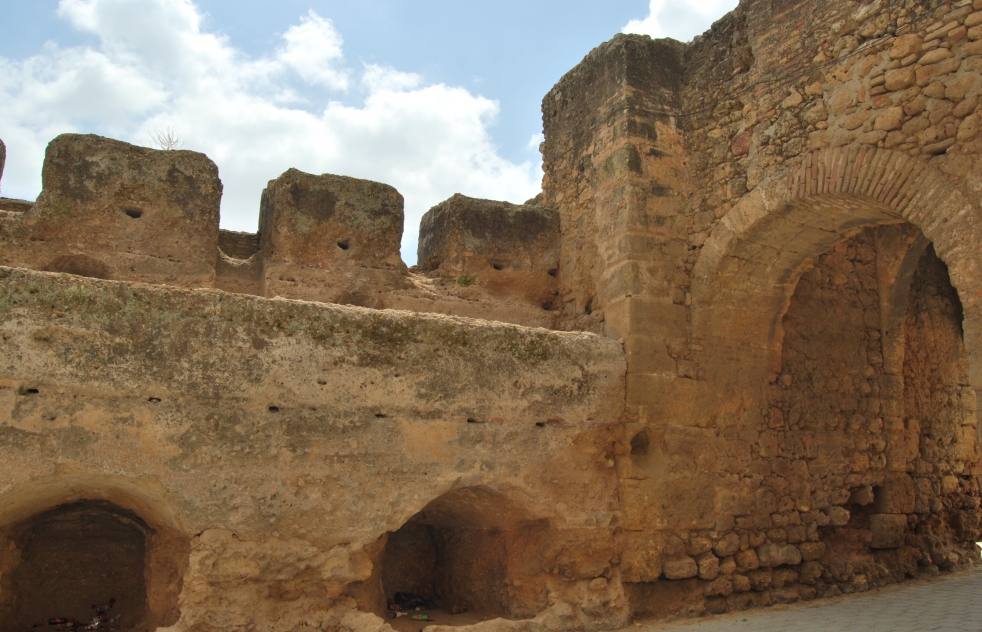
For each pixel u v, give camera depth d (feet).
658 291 25.43
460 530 26.05
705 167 26.00
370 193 28.43
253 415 19.10
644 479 23.98
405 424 20.83
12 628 20.86
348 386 20.27
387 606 24.20
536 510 22.54
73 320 17.74
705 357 25.66
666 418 24.63
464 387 21.84
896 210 20.21
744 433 25.85
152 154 25.46
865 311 29.73
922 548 29.63
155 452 18.01
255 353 19.33
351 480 19.92
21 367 17.13
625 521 23.58
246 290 27.02
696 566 24.06
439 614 24.21
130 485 18.17
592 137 28.43
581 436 23.47
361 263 27.86
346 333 20.53
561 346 23.66
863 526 28.50
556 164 31.27
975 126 18.81
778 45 24.20
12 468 16.79
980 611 23.13
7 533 19.95
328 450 19.75
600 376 24.08
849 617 22.74
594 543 23.02
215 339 18.97
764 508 25.70
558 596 22.38
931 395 31.78
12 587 20.81
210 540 18.34
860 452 28.35
